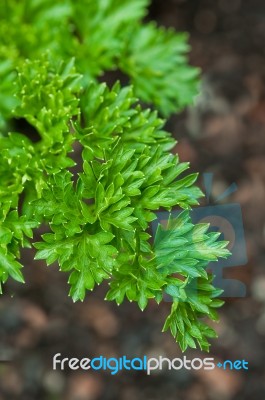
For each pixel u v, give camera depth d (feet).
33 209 1.03
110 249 1.00
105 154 1.02
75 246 1.01
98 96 1.11
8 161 1.09
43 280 1.73
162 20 2.02
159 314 1.72
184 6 2.03
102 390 1.67
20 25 1.31
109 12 1.30
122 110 1.10
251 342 1.69
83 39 1.30
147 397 1.66
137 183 1.01
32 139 1.49
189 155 1.86
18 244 1.03
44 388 1.67
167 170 1.03
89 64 1.27
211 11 2.03
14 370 1.68
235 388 1.65
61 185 1.02
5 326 1.71
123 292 1.00
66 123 1.09
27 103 1.11
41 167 1.08
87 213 1.01
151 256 1.00
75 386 1.67
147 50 1.31
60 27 1.29
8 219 1.03
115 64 1.31
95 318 1.72
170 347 1.69
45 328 1.71
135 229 1.00
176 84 1.31
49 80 1.12
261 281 1.73
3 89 1.18
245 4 2.02
